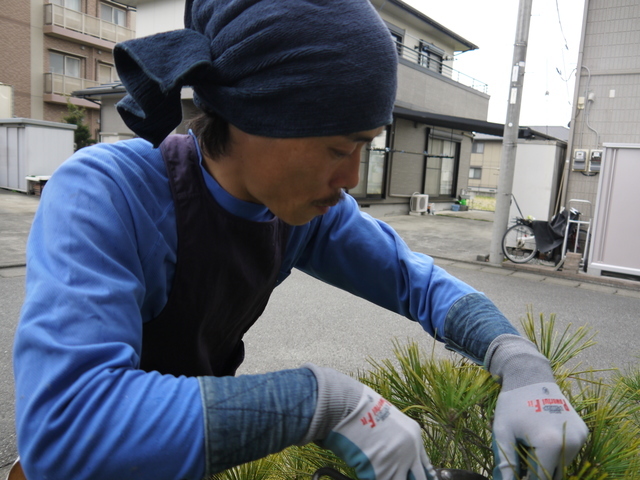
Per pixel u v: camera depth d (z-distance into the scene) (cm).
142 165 68
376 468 50
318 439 51
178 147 72
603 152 657
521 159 811
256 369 342
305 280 587
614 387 87
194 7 65
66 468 44
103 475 44
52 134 1320
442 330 82
